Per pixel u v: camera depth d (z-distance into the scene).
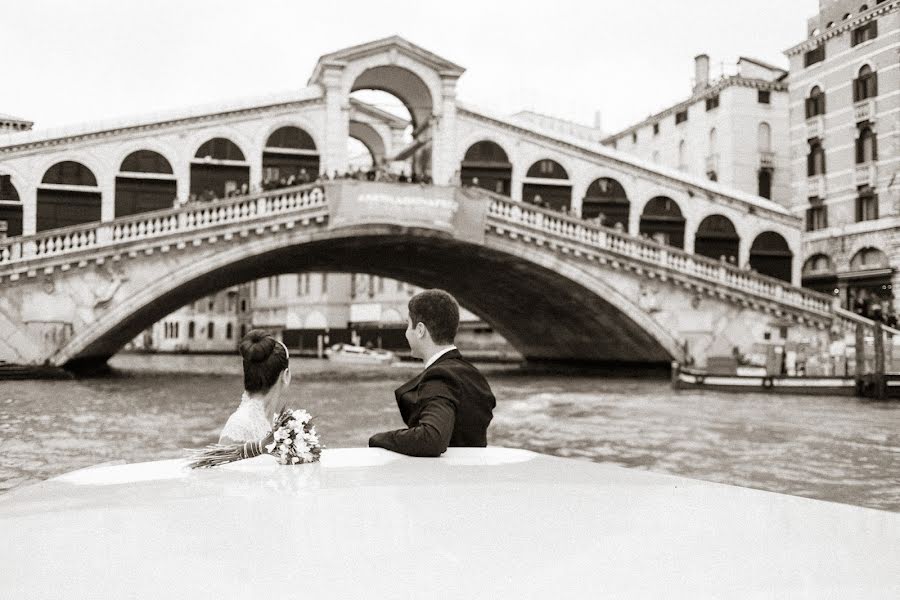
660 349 28.86
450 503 1.81
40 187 25.89
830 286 32.16
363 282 56.75
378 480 2.06
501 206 26.48
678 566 1.37
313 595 1.23
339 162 28.38
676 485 2.04
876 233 29.89
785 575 1.33
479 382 3.10
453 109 29.56
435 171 29.45
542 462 2.38
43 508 1.74
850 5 31.86
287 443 2.32
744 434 13.38
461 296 37.81
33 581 1.27
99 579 1.29
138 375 28.44
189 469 2.27
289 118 28.28
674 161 41.16
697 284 28.16
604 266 27.59
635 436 13.12
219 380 25.59
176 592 1.23
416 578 1.30
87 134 26.22
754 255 32.19
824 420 15.52
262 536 1.52
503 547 1.47
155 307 26.48
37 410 15.84
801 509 1.80
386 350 51.75
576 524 1.64
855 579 1.31
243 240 24.08
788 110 36.72
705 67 39.97
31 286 22.78
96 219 26.55
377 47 28.45
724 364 26.45
